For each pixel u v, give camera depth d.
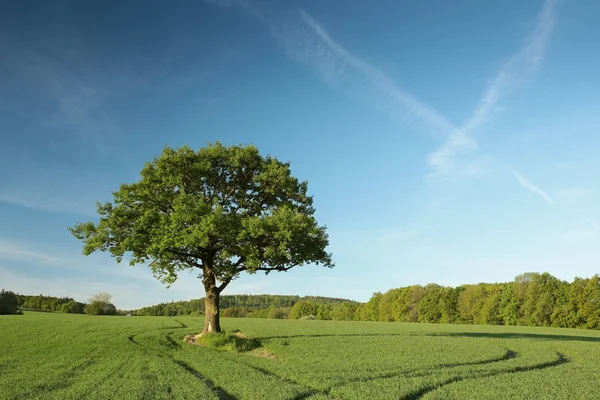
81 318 86.56
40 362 27.75
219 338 35.97
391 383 21.27
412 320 145.12
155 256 34.19
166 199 34.88
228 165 37.12
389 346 38.91
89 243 33.94
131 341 41.09
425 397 18.44
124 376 22.44
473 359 30.58
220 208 32.53
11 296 103.88
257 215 37.38
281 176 36.59
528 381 22.19
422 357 31.59
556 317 108.31
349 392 19.08
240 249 34.06
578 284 106.44
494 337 53.66
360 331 63.31
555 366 28.11
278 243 34.12
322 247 37.19
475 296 130.12
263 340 40.75
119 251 33.66
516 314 118.06
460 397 18.44
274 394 18.27
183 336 44.62
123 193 34.38
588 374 24.73
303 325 79.94
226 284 38.53
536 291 114.50
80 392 18.59
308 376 22.69
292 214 34.03
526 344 43.47
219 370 24.14
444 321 136.12
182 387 19.59
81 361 27.92
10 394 18.33
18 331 50.72
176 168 35.16
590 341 49.59
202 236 30.95
